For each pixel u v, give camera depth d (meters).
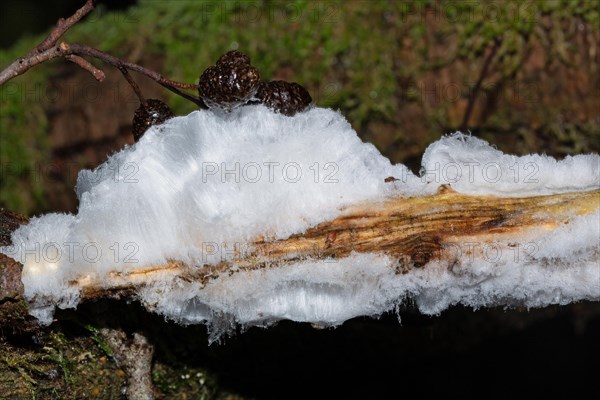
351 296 0.40
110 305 0.42
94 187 0.40
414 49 0.59
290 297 0.40
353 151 0.40
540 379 0.62
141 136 0.42
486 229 0.40
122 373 0.42
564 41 0.56
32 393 0.41
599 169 0.40
